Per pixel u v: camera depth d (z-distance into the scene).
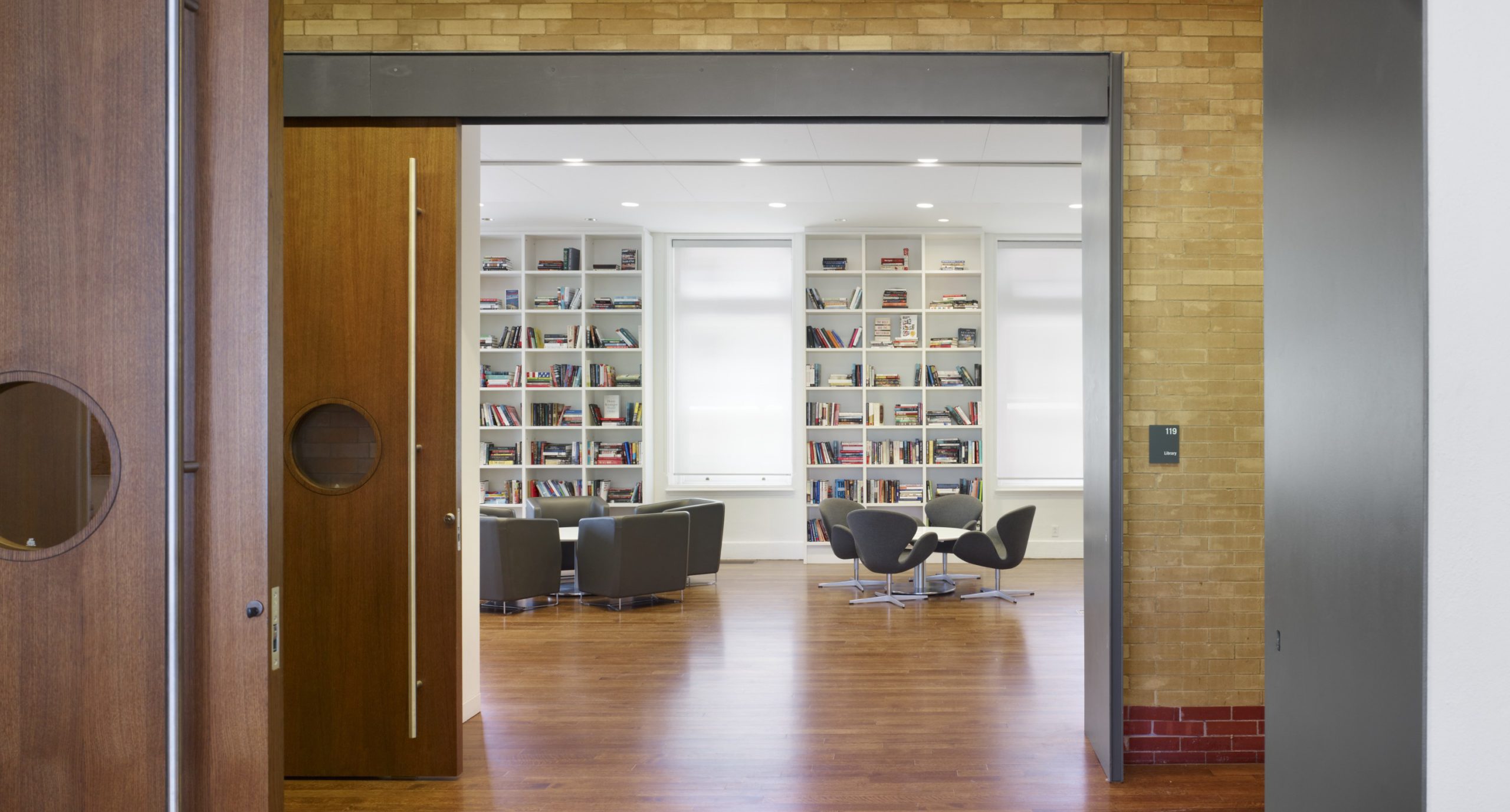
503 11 4.09
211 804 1.76
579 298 10.36
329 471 4.02
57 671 1.71
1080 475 10.46
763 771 4.12
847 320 10.58
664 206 8.97
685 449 10.66
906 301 10.41
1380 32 1.73
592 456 10.34
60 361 1.71
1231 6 4.19
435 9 4.10
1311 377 2.02
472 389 5.02
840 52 4.01
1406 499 1.64
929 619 7.43
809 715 4.93
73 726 1.71
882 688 5.46
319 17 4.11
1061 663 6.00
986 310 10.33
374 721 3.99
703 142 6.50
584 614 7.71
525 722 4.85
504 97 3.96
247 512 1.77
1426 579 1.58
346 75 3.96
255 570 1.76
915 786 3.94
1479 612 1.58
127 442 1.71
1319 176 1.98
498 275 10.30
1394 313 1.68
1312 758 2.01
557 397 10.50
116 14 1.71
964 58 4.00
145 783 1.71
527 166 7.27
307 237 3.97
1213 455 4.21
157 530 1.71
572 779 4.04
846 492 10.38
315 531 3.97
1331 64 1.92
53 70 1.72
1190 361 4.21
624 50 4.07
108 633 1.71
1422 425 1.59
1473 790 1.58
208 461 1.77
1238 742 4.21
